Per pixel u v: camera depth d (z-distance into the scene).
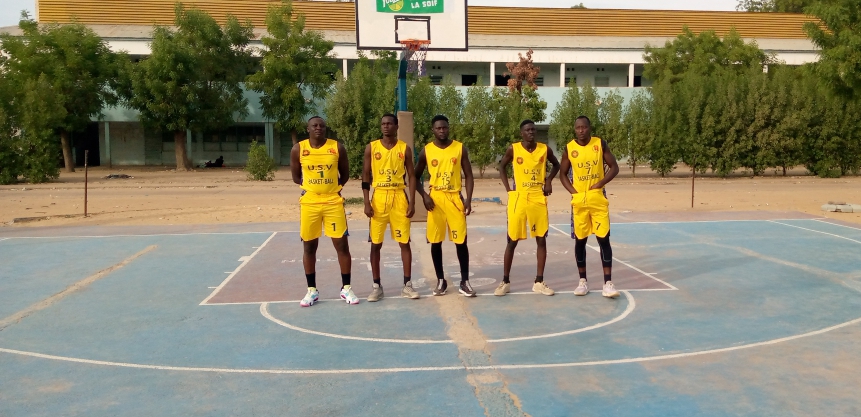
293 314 6.38
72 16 32.41
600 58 36.59
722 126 26.66
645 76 37.00
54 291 7.42
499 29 38.53
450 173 6.75
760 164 27.03
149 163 36.44
